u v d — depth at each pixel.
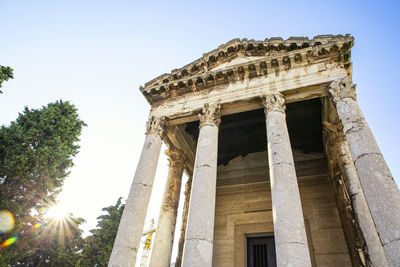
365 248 12.15
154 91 18.06
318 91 14.23
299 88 14.21
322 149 21.03
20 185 19.84
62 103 26.20
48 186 21.14
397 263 7.90
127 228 12.32
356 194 13.42
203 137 14.27
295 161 21.42
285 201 10.37
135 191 13.54
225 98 15.62
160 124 16.55
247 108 15.57
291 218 9.89
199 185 12.23
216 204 21.02
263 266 17.33
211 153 13.55
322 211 18.06
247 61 16.73
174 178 18.52
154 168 14.91
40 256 22.64
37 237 20.95
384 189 9.35
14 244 18.86
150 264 14.98
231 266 17.38
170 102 17.52
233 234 18.88
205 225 10.98
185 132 20.67
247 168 22.44
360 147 10.77
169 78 18.14
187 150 21.02
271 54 16.28
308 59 14.84
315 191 19.20
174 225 16.97
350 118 11.84
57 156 22.05
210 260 10.34
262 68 15.73
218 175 22.89
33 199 20.23
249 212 19.62
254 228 18.62
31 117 23.75
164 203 17.41
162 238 15.87
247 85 15.62
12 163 19.19
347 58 14.56
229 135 21.62
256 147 22.62
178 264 18.61
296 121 19.70
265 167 21.91
